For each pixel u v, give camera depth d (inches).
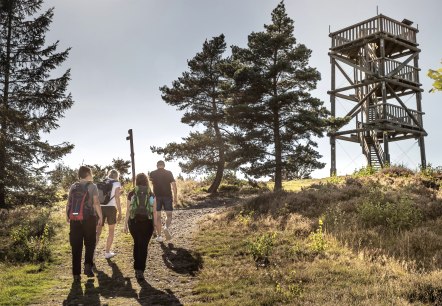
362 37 1073.5
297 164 940.0
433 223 448.8
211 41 1111.0
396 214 454.9
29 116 874.8
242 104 950.4
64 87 890.1
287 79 992.2
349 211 515.2
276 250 392.5
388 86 1084.5
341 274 313.0
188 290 300.4
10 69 867.4
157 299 280.4
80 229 330.0
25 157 831.7
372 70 1063.0
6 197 822.5
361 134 1154.7
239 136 965.8
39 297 289.7
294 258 366.3
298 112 943.0
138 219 328.8
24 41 884.6
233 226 526.0
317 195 599.8
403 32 1101.7
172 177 467.2
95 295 292.0
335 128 959.0
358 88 1190.3
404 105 1088.2
